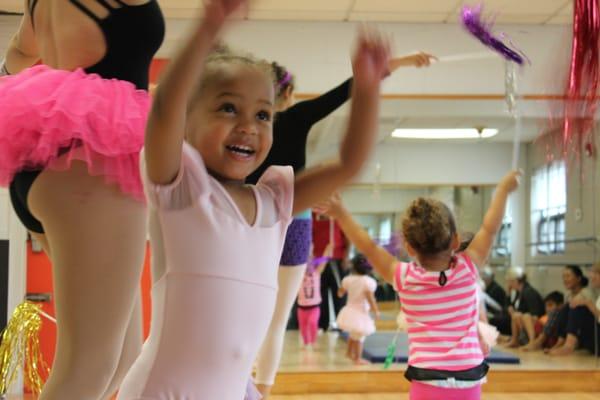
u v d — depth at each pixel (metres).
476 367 2.22
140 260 1.42
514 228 5.43
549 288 5.43
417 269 2.35
